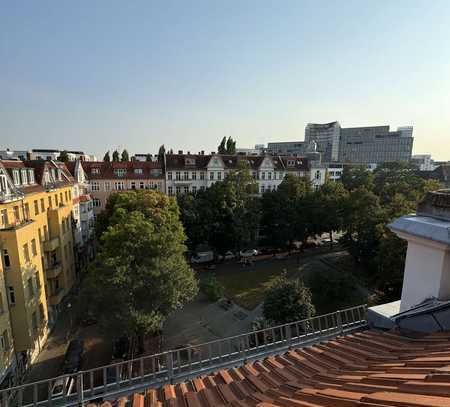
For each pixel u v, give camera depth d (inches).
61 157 2206.0
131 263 783.1
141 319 695.1
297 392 173.3
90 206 1713.8
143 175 2097.7
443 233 226.2
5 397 233.5
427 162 6289.4
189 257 1555.1
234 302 1171.3
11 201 817.5
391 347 224.1
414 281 256.5
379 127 6328.7
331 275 1107.3
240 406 175.0
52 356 885.2
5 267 757.3
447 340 197.3
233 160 2386.8
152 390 235.3
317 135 7160.4
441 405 109.1
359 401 135.6
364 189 1413.6
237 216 1510.8
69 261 1259.2
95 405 224.4
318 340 301.7
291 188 1734.7
